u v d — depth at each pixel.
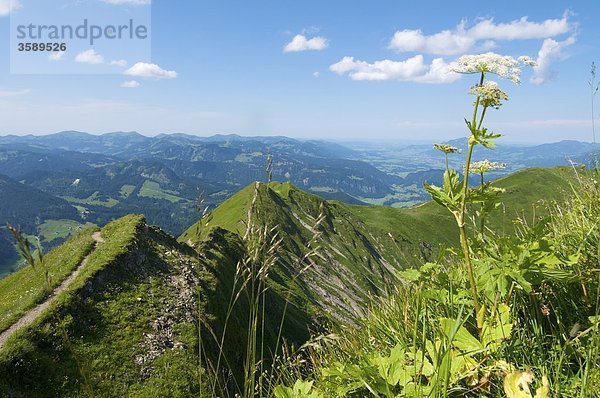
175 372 29.50
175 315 36.72
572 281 3.42
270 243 3.78
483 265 3.30
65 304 32.22
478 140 2.95
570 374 3.02
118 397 27.02
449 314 3.55
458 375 3.09
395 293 4.66
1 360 25.17
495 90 2.74
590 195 5.14
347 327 4.80
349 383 3.40
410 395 2.92
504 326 3.16
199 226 4.42
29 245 2.50
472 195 3.10
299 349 4.27
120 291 37.84
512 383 2.66
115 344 31.33
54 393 25.67
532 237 3.47
